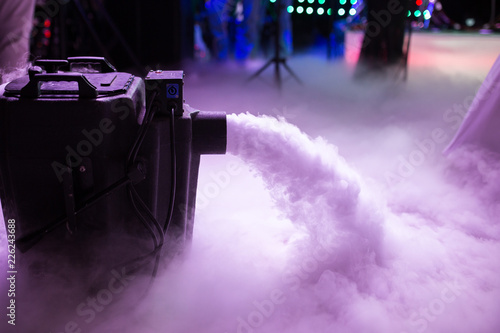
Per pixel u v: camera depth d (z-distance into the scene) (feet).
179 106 5.29
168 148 5.35
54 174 5.01
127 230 5.53
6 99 4.81
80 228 5.28
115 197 5.26
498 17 35.70
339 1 28.84
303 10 30.48
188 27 24.70
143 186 5.34
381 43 20.92
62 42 17.26
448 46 28.58
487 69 24.94
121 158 5.14
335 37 29.53
